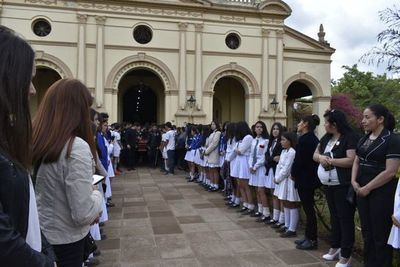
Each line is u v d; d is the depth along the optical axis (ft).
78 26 63.57
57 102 8.75
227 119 82.23
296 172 18.83
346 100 91.45
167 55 67.67
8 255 3.95
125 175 47.80
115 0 64.69
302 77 75.46
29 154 5.21
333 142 17.06
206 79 69.62
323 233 21.36
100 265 16.78
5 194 4.50
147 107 82.99
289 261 17.20
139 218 25.38
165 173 49.88
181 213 26.86
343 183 16.11
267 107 72.23
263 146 24.72
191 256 17.89
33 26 62.23
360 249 18.12
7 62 4.77
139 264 16.89
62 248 8.59
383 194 13.75
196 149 41.14
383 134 14.10
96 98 63.98
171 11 67.77
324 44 76.48
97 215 8.64
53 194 8.46
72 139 8.48
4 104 4.73
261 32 72.49
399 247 12.65
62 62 63.00
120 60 65.41
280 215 22.52
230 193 31.73
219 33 70.54
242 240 20.39
